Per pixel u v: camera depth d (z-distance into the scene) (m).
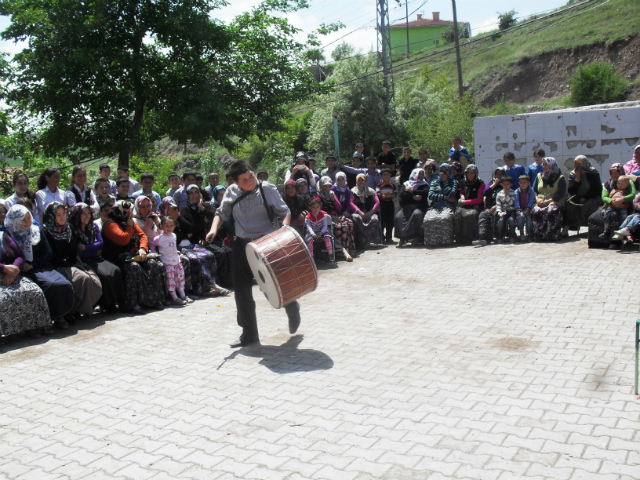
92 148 17.48
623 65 34.09
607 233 9.27
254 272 5.85
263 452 3.74
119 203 7.63
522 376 4.70
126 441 4.02
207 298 8.28
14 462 3.81
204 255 8.44
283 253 5.50
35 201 7.93
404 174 12.86
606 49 35.12
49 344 6.36
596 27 37.31
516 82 38.62
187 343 6.20
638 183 9.47
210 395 4.75
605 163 12.23
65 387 5.10
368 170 12.16
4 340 6.55
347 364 5.25
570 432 3.73
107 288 7.34
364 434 3.89
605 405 4.09
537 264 8.68
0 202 6.83
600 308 6.38
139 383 5.11
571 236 10.58
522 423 3.90
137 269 7.52
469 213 10.73
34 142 18.14
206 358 5.68
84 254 7.50
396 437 3.82
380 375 4.93
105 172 8.92
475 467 3.39
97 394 4.91
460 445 3.66
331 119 32.75
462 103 31.72
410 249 10.95
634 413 3.95
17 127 18.11
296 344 5.93
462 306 6.86
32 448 4.00
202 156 44.47
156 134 19.58
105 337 6.54
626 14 36.91
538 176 10.55
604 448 3.51
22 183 7.80
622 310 6.25
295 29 20.08
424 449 3.64
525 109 33.41
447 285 7.91
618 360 4.91
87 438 4.10
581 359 4.99
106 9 16.28
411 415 4.12
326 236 9.91
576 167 10.23
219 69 19.45
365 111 32.12
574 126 12.38
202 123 16.73
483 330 5.95
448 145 28.91
